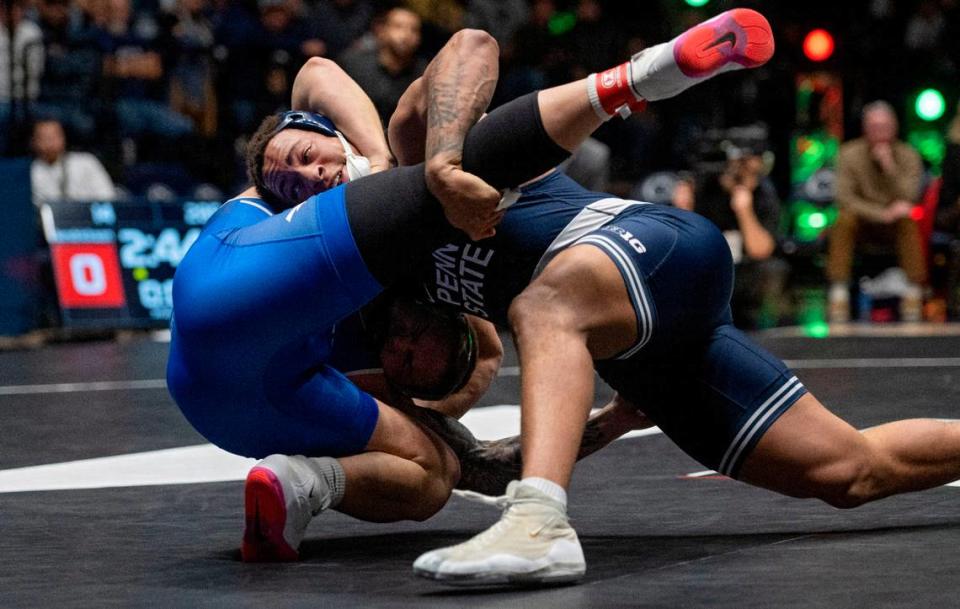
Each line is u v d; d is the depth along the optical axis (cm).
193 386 382
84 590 339
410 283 402
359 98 417
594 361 382
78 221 1312
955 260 1428
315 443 383
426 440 398
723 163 1270
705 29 340
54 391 889
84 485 521
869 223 1398
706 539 394
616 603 311
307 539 411
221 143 1465
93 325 1304
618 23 1620
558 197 388
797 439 383
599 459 571
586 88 348
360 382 406
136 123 1435
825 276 1451
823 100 1550
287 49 1493
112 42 1438
